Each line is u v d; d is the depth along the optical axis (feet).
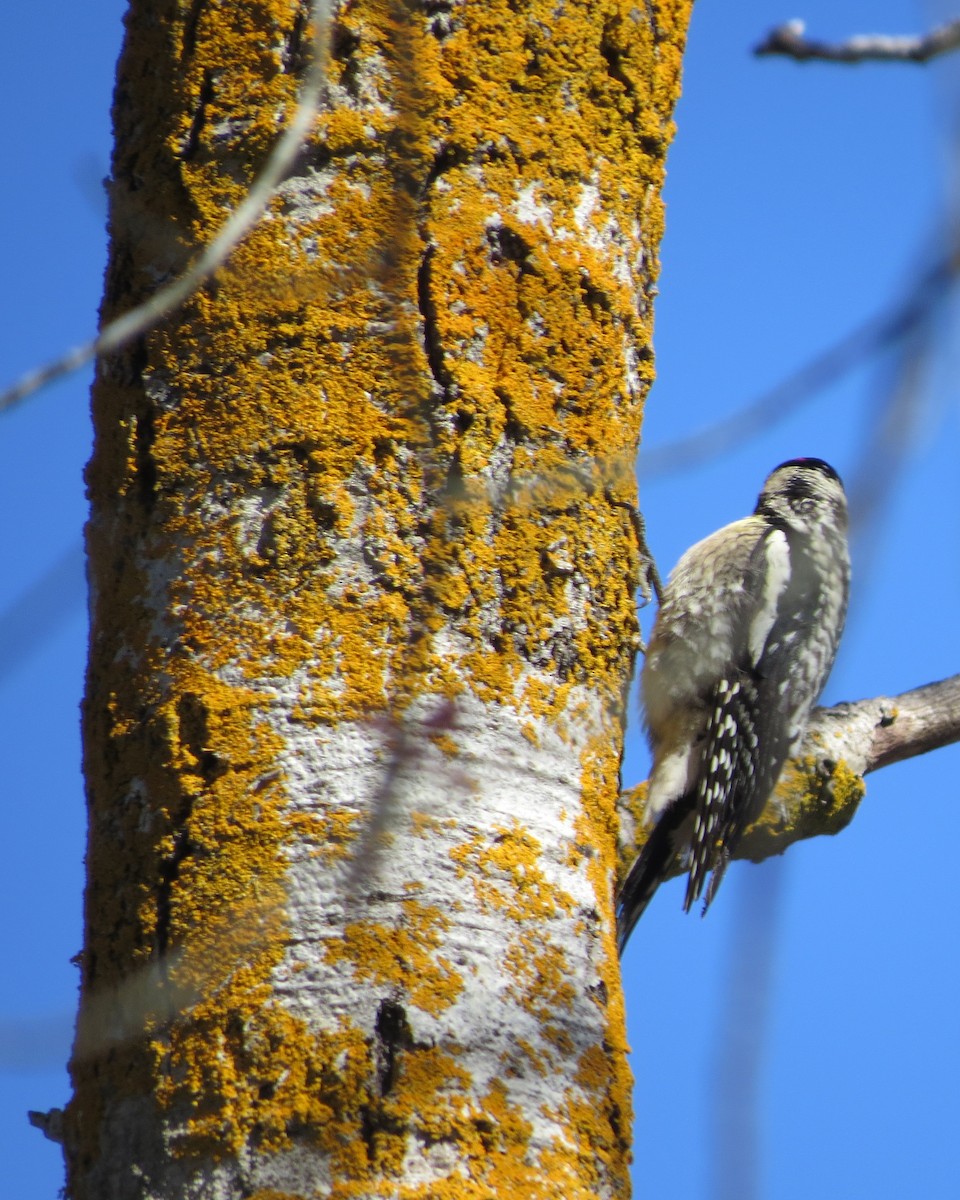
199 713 15.21
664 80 19.27
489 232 17.22
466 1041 14.05
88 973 15.08
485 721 15.72
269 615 15.55
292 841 14.57
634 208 18.62
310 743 14.98
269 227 16.67
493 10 17.84
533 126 17.84
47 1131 16.03
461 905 14.61
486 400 16.69
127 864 15.07
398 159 17.04
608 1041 15.03
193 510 16.10
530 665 16.31
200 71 17.37
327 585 15.65
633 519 18.10
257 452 16.08
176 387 16.51
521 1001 14.55
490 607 16.20
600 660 17.11
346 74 17.20
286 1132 13.46
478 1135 13.75
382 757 14.93
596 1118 14.52
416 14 17.53
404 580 15.85
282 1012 13.88
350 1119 13.48
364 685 15.31
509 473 16.72
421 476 16.21
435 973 14.19
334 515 15.85
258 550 15.80
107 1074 14.35
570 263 17.66
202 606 15.70
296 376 16.29
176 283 16.88
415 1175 13.37
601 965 15.48
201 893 14.56
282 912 14.26
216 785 14.93
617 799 17.10
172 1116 13.79
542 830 15.56
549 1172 13.88
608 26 18.71
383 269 16.46
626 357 18.26
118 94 17.97
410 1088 13.65
